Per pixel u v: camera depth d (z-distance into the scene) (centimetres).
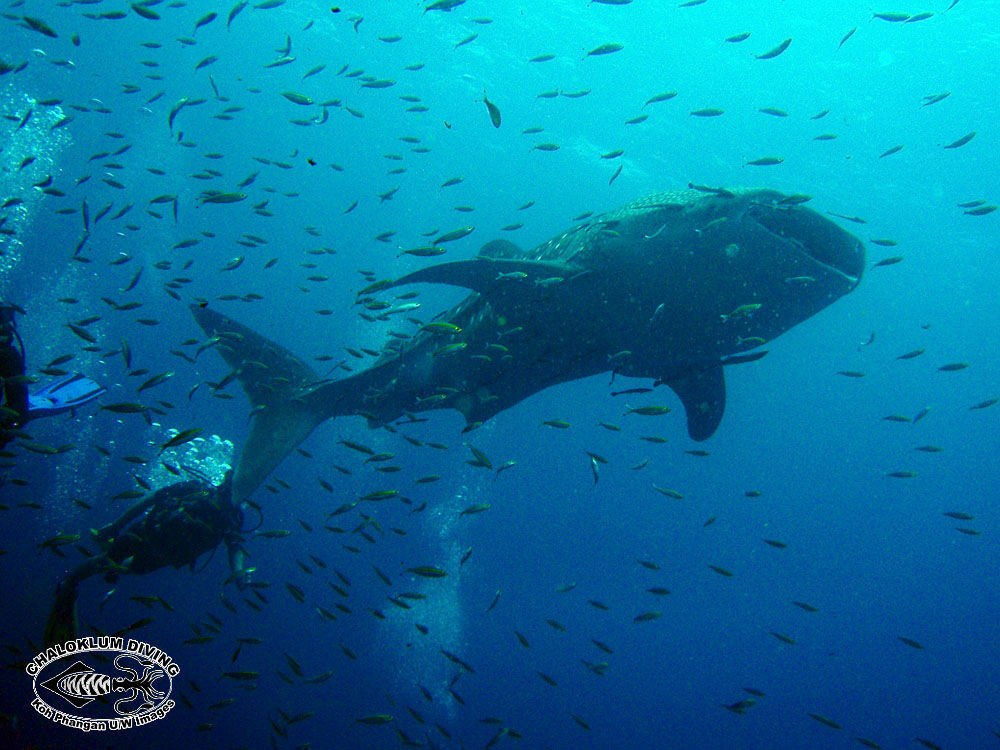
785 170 2239
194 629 710
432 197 2852
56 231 2581
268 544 2208
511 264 539
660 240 500
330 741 1800
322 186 2875
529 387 684
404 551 2502
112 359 2539
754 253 472
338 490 2434
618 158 2411
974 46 1641
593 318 562
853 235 470
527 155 2559
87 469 1869
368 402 798
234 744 1582
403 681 2144
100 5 2342
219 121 2709
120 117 2644
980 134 1884
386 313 577
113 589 682
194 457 1484
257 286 2905
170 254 2853
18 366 478
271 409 827
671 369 599
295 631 2089
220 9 2353
